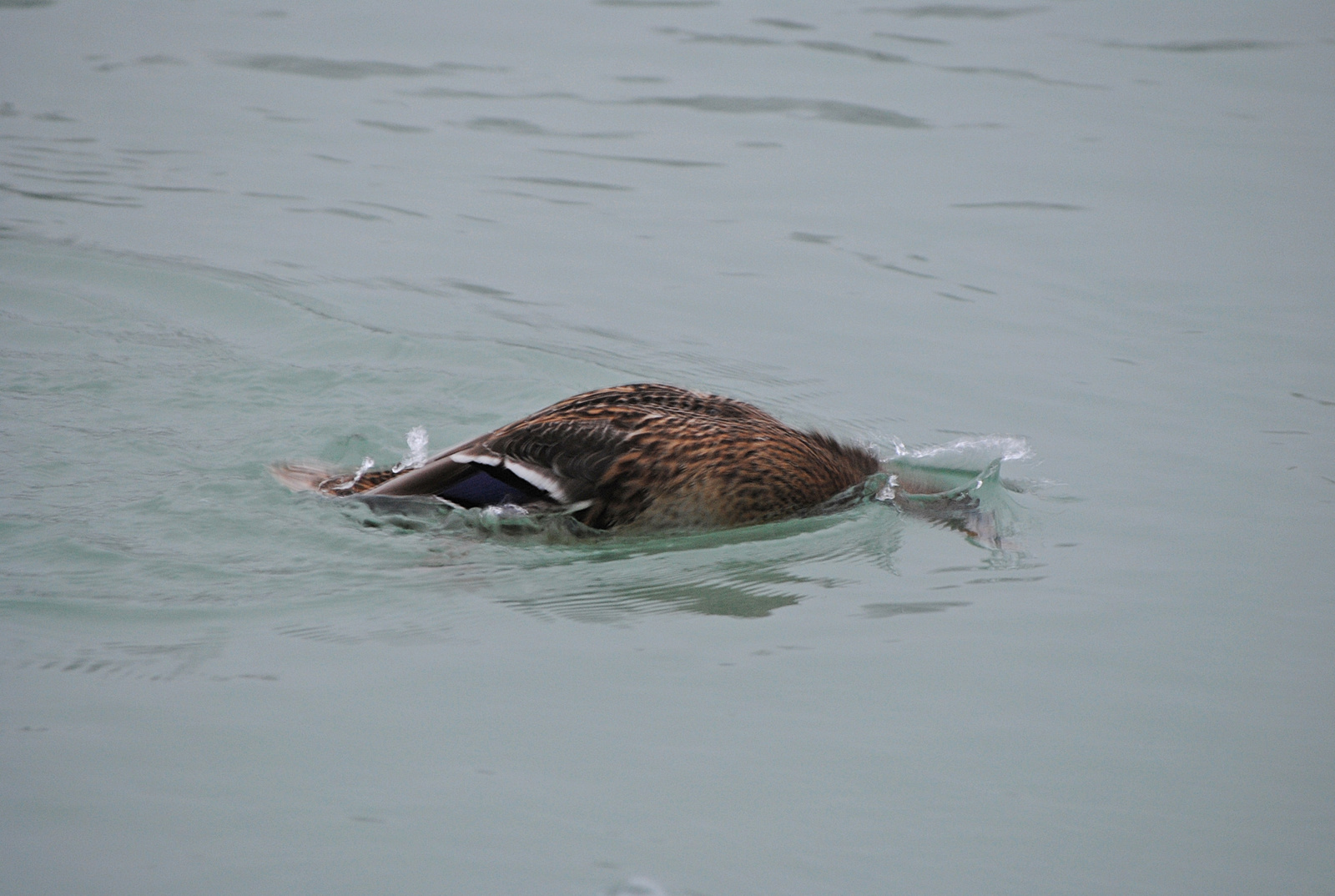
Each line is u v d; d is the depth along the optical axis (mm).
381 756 9273
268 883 8047
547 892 8047
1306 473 14383
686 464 13312
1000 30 30469
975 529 13414
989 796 9086
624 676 10438
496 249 20734
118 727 9477
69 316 17938
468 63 28500
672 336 18078
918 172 23672
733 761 9375
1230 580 12148
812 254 20703
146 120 25359
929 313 18828
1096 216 21922
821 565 12656
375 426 15633
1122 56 28734
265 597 11664
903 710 10062
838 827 8727
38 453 14414
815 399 16359
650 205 22453
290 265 19797
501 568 12484
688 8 32094
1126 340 17922
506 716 9836
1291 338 17844
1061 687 10422
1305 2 31828
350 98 26656
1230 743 9711
